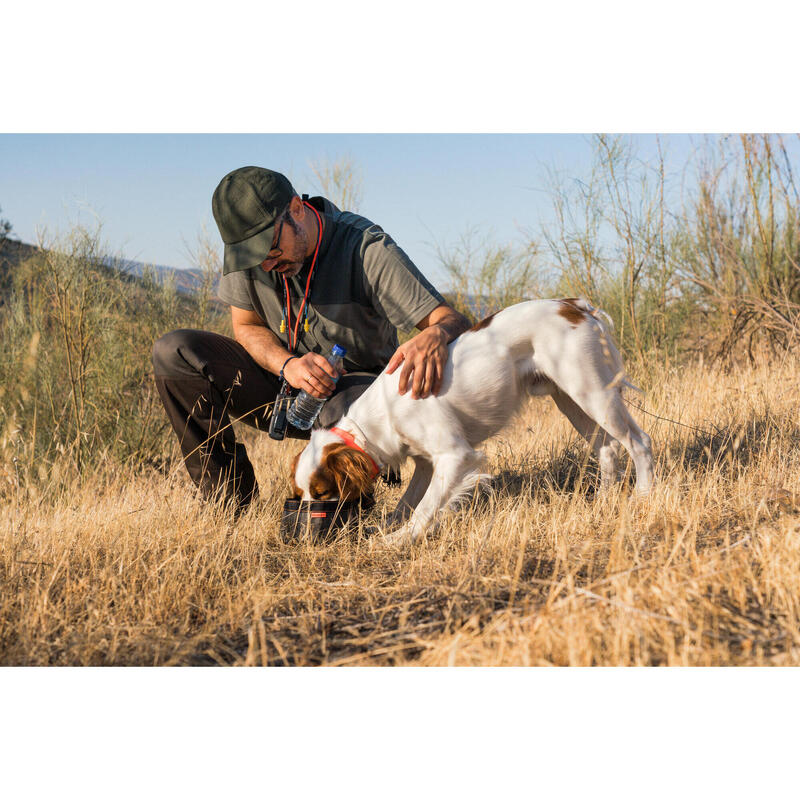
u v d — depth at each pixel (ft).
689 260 20.99
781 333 18.72
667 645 6.24
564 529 9.06
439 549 9.62
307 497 10.48
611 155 18.85
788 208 19.94
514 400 11.27
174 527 10.39
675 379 17.69
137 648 7.27
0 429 13.52
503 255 20.83
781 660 5.93
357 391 11.34
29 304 15.29
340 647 7.22
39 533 10.36
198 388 11.36
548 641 6.43
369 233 11.12
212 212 10.34
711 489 10.04
